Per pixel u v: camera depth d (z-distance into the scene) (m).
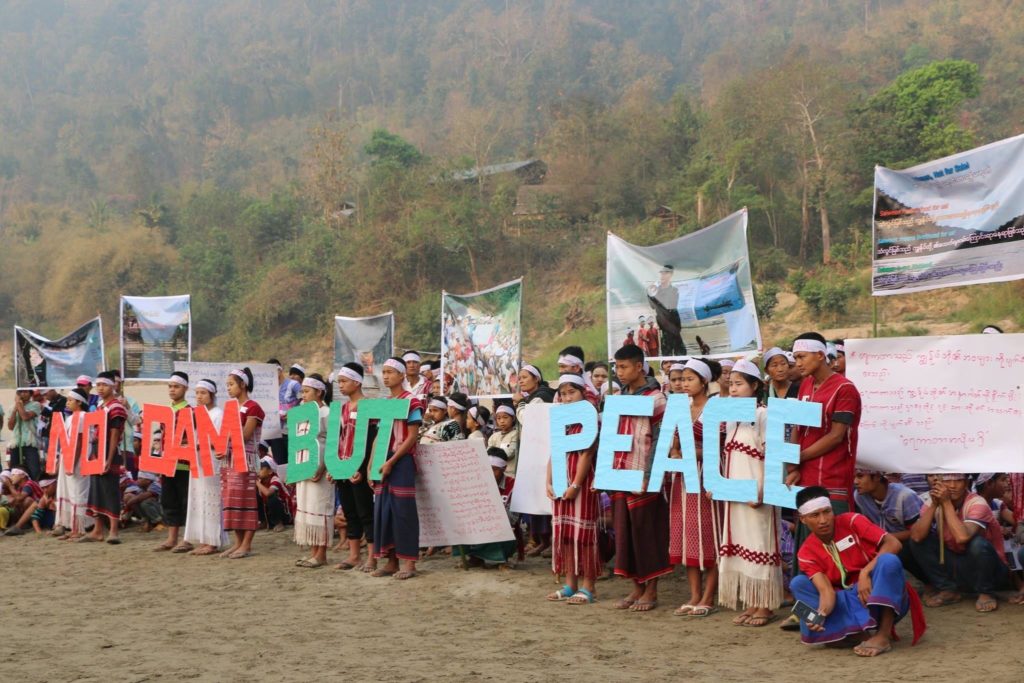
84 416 12.05
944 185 8.33
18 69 142.62
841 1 104.50
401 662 6.35
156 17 156.00
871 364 7.88
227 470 10.62
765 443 7.12
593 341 44.34
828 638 6.41
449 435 10.48
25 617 8.01
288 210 67.38
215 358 58.91
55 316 72.31
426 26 133.50
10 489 12.86
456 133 75.38
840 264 43.22
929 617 7.21
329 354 55.41
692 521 7.56
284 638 7.11
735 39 109.31
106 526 12.89
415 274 54.81
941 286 8.31
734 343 10.34
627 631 7.16
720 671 5.98
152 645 6.94
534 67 103.12
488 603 8.20
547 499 9.19
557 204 56.41
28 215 90.75
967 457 7.48
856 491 7.97
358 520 9.97
